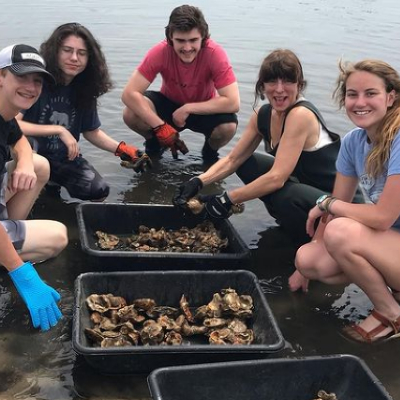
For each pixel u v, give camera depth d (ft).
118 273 6.14
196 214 7.83
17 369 5.37
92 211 7.71
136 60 16.49
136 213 7.86
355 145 6.45
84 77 8.16
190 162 10.53
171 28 9.07
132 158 9.04
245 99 13.65
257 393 5.05
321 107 13.00
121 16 24.36
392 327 6.10
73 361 5.52
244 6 31.17
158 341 5.56
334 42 20.58
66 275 6.93
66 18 22.74
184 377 4.84
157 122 9.80
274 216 8.19
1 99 6.16
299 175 7.72
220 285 6.34
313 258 6.57
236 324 5.90
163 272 6.23
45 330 5.93
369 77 5.75
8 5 25.38
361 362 5.12
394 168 5.68
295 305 6.70
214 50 9.65
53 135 8.25
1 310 6.22
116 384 5.25
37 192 7.49
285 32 22.68
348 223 5.95
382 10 31.78
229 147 11.16
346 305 6.75
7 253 5.57
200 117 10.38
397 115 5.77
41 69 6.01
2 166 6.38
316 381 5.15
